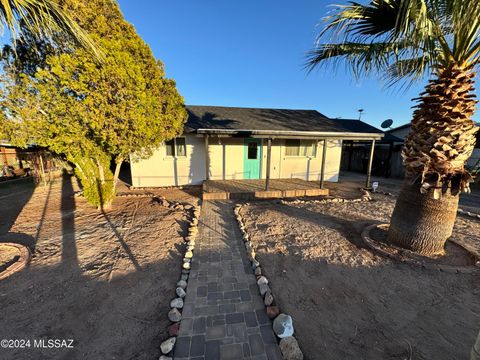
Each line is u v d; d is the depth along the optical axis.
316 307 2.29
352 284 2.67
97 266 3.06
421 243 3.28
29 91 3.76
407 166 3.32
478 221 4.98
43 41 3.82
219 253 3.46
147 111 4.44
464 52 2.68
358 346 1.84
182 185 8.79
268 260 3.22
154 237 4.02
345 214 5.37
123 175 12.91
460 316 2.17
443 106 2.80
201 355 1.77
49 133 3.90
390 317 2.16
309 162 9.88
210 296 2.47
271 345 1.87
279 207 5.98
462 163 2.97
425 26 2.37
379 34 3.24
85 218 5.04
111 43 3.76
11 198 6.94
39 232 4.23
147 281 2.74
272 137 7.19
